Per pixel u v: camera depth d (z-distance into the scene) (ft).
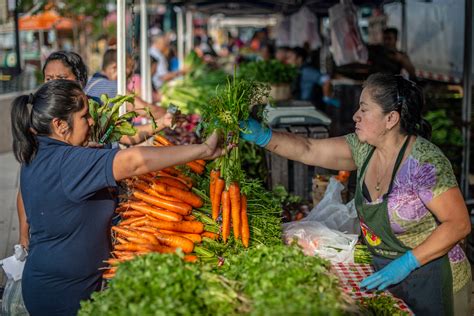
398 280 9.50
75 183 9.00
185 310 7.12
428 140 10.03
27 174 9.36
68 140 9.50
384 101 9.49
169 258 7.84
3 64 38.42
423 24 28.81
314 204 16.72
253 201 12.21
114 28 46.09
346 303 8.08
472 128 23.88
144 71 26.96
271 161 18.43
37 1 40.34
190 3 39.04
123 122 11.98
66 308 9.73
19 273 11.12
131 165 9.02
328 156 11.13
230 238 11.03
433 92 26.50
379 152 10.05
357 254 11.55
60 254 9.48
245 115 10.44
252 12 41.47
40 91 9.32
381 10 31.24
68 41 48.73
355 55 25.09
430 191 9.31
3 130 34.04
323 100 33.78
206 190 12.25
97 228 9.68
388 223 9.77
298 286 7.52
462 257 10.12
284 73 27.22
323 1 31.96
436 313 9.85
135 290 7.38
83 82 13.94
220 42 80.23
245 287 7.90
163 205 11.02
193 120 24.95
